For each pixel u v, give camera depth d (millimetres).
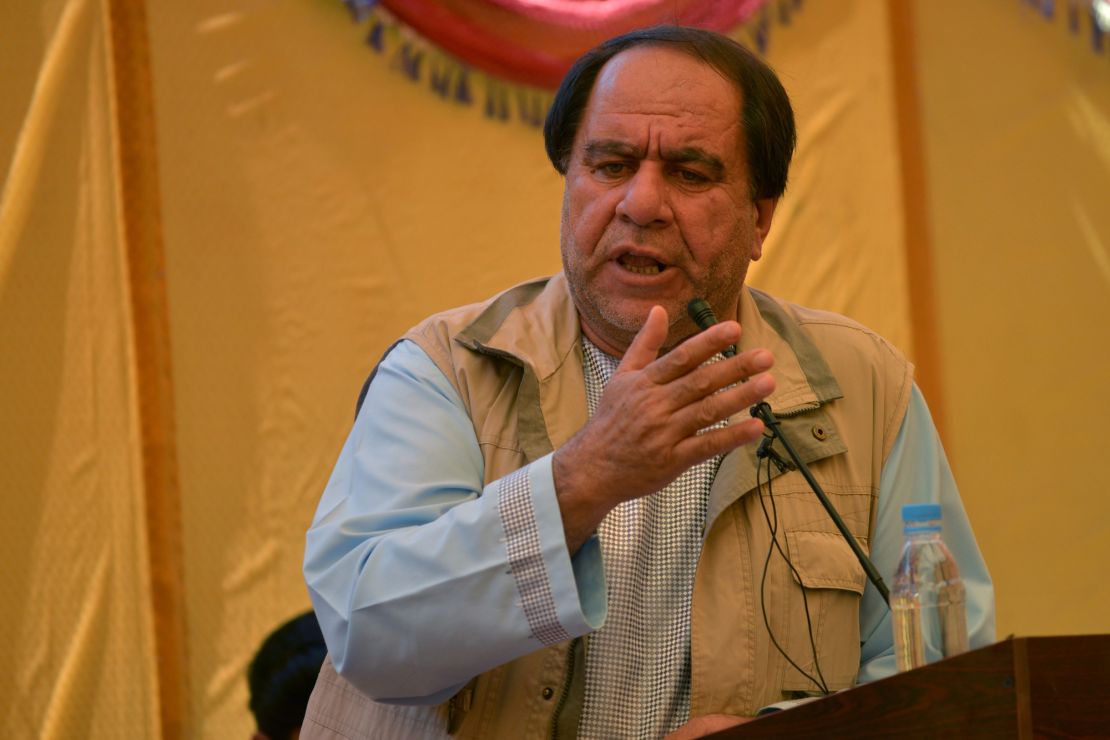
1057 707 2273
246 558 6660
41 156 6484
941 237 8609
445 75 7457
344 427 6973
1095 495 8648
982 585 3645
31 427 6328
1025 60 8984
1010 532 8461
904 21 8664
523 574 2891
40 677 6176
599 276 3479
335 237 7117
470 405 3461
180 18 6883
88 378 6453
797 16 8383
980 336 8609
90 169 6582
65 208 6508
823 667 3348
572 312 3691
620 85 3516
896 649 2949
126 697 6312
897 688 2371
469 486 3303
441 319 3676
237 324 6816
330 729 3391
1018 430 8570
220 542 6625
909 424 3771
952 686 2328
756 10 8211
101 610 6320
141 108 6691
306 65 7160
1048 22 9070
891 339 8352
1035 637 2289
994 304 8656
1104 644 2320
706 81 3523
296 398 6891
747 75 3613
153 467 6480
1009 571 8422
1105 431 8711
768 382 2695
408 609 2941
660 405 2754
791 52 8344
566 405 3479
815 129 8375
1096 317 8844
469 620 2908
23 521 6258
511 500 2930
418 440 3336
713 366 2725
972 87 8844
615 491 2836
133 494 6457
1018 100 8938
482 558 2916
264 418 6809
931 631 2906
